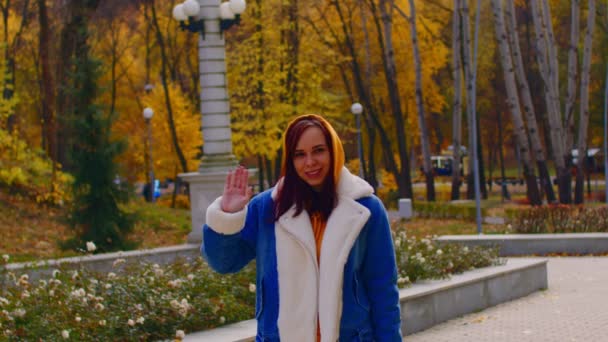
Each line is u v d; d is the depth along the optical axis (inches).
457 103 1572.3
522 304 438.0
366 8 1699.1
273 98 1406.3
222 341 256.1
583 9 1884.8
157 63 1865.2
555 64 1405.0
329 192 139.3
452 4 1774.1
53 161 956.0
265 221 140.3
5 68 1005.8
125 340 258.8
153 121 1621.6
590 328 356.8
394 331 141.3
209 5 749.3
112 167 655.8
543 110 2041.1
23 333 249.0
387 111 1887.3
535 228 833.5
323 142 138.1
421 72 1723.7
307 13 1478.8
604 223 818.8
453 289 391.5
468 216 1175.6
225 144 750.5
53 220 870.4
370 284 142.1
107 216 651.5
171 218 962.1
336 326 136.0
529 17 1932.8
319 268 136.9
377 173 2142.0
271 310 139.3
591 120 2031.3
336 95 1615.4
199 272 332.2
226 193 137.2
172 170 1668.3
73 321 256.7
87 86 666.8
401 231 480.7
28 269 415.8
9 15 1563.7
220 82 753.6
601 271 603.2
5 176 935.0
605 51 1868.8
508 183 2504.9
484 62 1893.5
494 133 2352.4
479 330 358.6
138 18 1736.0
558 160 1374.3
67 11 1045.2
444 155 2866.6
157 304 281.7
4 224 813.9
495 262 481.7
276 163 1534.2
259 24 1380.4
